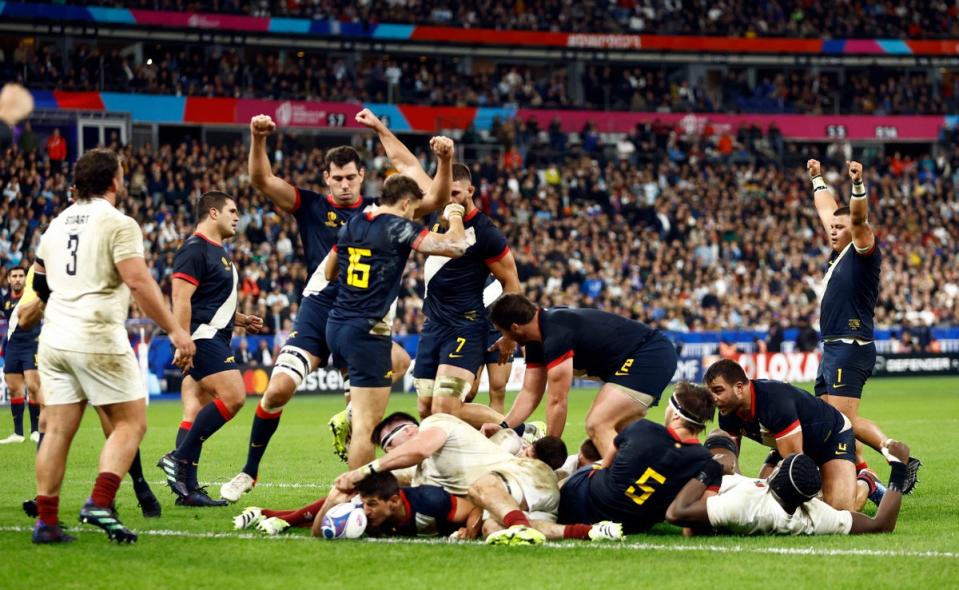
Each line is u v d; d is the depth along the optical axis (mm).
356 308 10883
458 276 13008
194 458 12023
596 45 58750
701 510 9531
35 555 8672
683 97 58875
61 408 9156
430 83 55469
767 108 59469
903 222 52531
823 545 9195
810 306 43938
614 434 11297
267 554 8766
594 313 11477
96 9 49000
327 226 12445
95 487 9008
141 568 8211
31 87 46156
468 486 9781
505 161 51250
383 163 49906
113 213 9156
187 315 12062
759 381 10703
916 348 43969
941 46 62406
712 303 43281
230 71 50688
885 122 60031
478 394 33375
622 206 50219
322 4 54344
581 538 9484
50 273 9227
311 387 36000
